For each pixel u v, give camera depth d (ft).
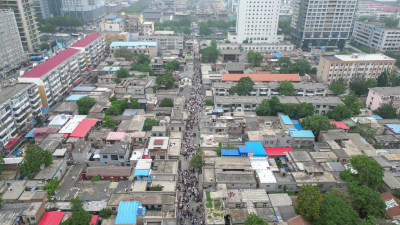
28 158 330.75
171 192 306.76
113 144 386.32
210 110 519.19
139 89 570.87
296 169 350.84
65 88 610.24
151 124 449.48
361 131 448.24
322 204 280.31
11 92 453.17
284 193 319.88
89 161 377.50
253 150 378.12
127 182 333.62
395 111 503.20
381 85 632.38
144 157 381.19
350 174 330.54
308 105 486.79
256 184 337.31
